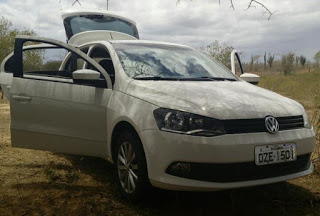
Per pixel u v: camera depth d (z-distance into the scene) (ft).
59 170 16.37
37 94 15.28
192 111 11.10
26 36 15.49
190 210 12.09
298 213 11.96
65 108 14.67
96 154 14.26
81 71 13.60
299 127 12.34
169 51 16.20
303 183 14.83
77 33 22.77
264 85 64.34
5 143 21.79
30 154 19.19
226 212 11.96
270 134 11.29
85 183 14.66
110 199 13.00
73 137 14.56
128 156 12.55
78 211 11.92
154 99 11.91
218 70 16.21
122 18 26.13
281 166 11.55
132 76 13.69
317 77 84.53
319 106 19.36
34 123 15.39
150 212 11.89
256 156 10.91
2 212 11.78
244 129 11.05
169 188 11.09
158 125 11.28
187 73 14.80
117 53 14.88
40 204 12.46
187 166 10.89
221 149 10.59
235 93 12.59
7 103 46.85
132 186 12.32
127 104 12.65
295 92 53.47
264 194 13.55
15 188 14.02
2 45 80.18
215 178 10.77
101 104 13.82
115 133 13.30
